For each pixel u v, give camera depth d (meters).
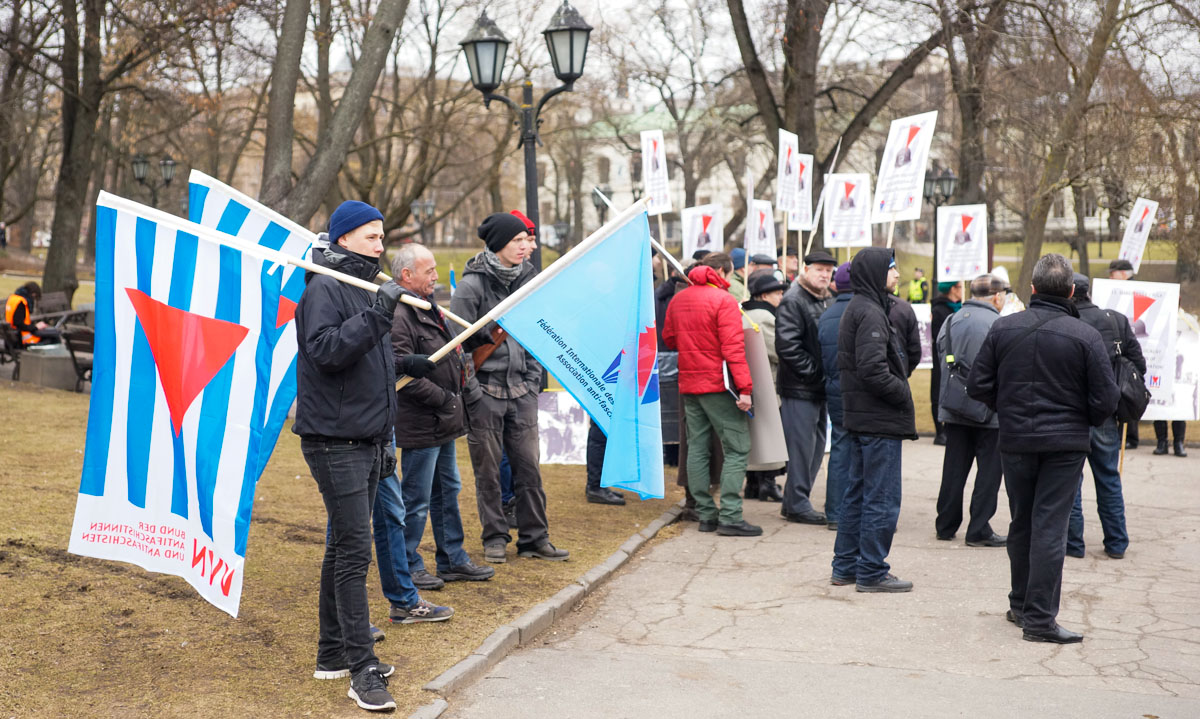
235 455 4.26
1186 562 7.17
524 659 5.07
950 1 18.66
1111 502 7.30
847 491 6.54
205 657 4.73
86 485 4.59
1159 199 20.39
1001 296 8.54
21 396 13.23
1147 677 4.82
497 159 29.33
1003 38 19.27
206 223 5.57
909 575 6.81
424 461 5.87
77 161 20.38
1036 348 5.36
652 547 7.61
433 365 4.83
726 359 7.70
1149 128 20.08
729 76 24.91
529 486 6.87
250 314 4.30
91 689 4.30
